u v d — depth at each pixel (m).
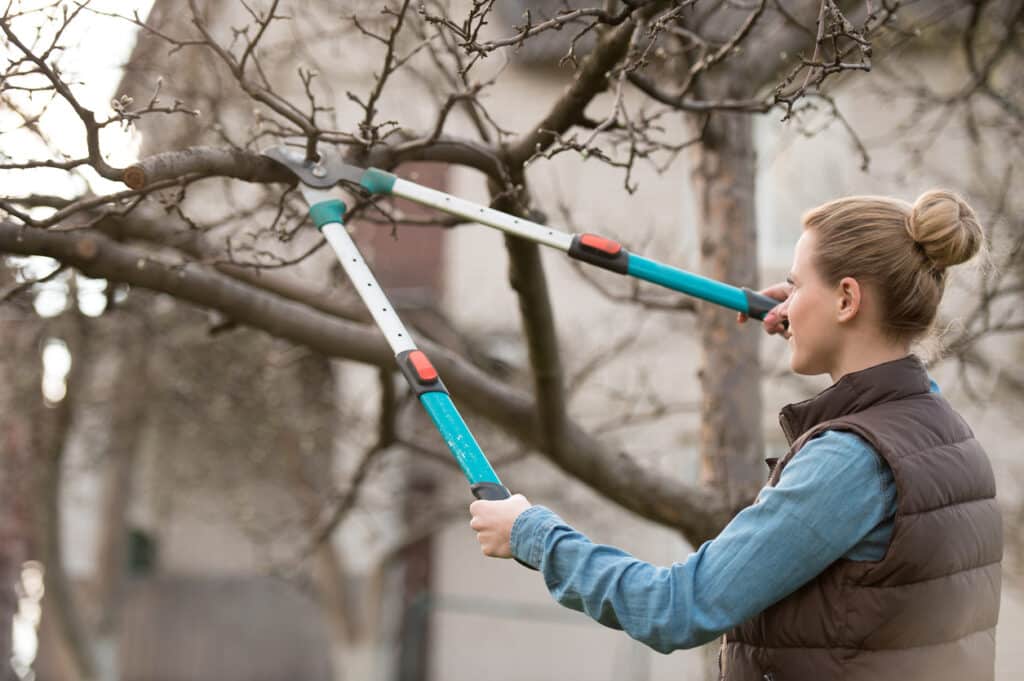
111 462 11.80
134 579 14.20
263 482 11.59
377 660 11.44
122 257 4.12
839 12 2.77
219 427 10.06
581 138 7.63
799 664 2.00
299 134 3.35
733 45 3.53
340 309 4.88
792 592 2.01
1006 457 9.89
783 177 9.86
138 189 3.06
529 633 12.37
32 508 10.16
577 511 11.18
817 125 8.94
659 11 3.96
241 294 4.43
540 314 4.21
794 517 1.96
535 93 10.45
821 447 2.01
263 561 10.69
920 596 1.95
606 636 12.22
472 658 12.42
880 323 2.14
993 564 2.12
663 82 5.26
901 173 6.66
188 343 9.17
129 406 9.91
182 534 14.41
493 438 9.20
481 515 2.20
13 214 3.24
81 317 6.77
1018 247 4.57
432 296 11.76
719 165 5.12
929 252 2.13
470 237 12.03
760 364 5.12
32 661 11.30
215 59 5.12
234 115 5.33
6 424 9.26
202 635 14.18
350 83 7.76
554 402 4.61
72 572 14.18
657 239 7.68
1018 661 9.99
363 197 3.29
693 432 10.62
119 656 13.30
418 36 4.08
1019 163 5.98
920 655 1.96
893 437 2.00
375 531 11.12
